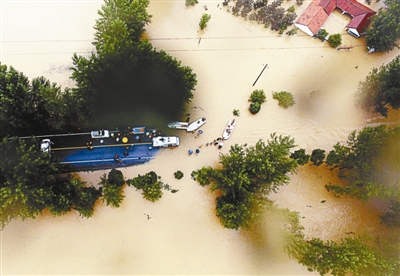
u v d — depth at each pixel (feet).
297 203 165.27
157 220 156.76
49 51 175.52
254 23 195.93
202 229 157.48
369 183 145.18
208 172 153.48
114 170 153.48
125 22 159.63
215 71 183.32
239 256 155.94
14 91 139.54
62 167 153.38
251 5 198.59
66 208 139.74
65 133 162.20
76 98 148.56
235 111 174.60
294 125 176.96
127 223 155.02
